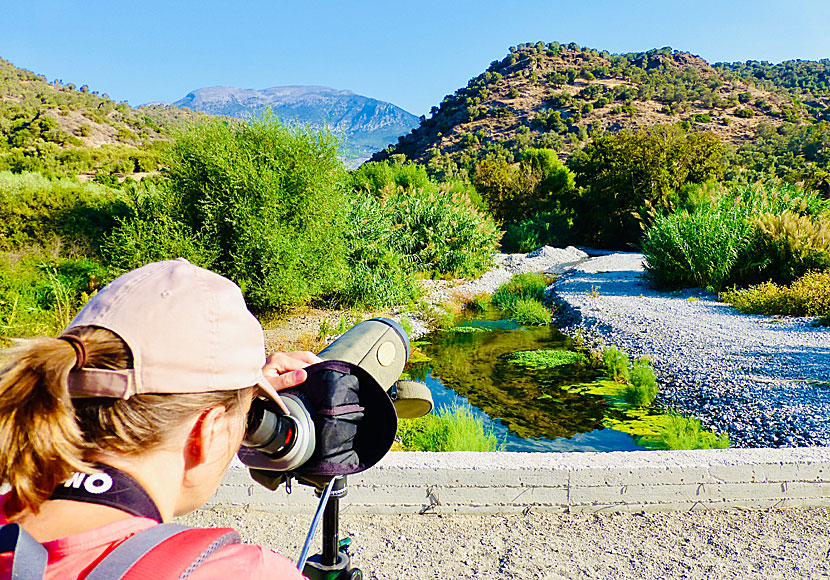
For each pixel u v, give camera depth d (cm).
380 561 268
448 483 309
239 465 313
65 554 58
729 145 8881
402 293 1457
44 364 62
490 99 12912
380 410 106
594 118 11262
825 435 575
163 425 65
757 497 314
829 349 881
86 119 10812
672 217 1738
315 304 1397
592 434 655
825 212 1648
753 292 1334
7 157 5334
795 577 253
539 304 1473
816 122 10700
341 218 1332
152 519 64
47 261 1340
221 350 71
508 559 269
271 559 69
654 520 304
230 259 1187
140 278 72
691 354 923
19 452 59
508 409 747
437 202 2098
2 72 15150
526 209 4234
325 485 108
